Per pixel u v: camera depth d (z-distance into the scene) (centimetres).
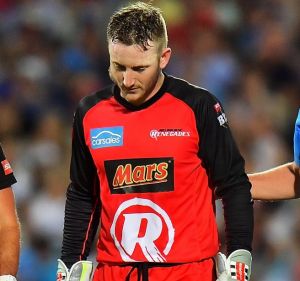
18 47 5366
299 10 5584
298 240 3934
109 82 5178
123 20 1709
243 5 5600
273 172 2025
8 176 1944
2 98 5006
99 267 1812
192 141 1762
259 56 5275
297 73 5231
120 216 1767
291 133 4781
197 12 5462
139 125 1770
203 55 5266
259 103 4947
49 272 3812
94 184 1834
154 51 1711
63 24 5519
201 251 1758
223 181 1792
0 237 1917
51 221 3988
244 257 1769
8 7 5625
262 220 3959
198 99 1777
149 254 1753
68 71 5209
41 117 4891
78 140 1819
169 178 1752
